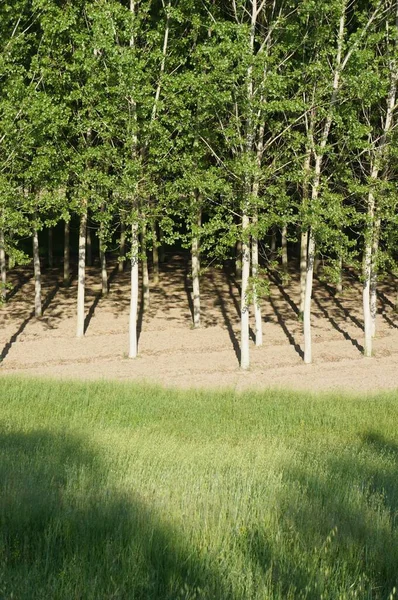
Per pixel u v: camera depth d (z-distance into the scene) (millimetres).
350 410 17906
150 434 13688
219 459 10508
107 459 9805
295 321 33562
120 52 25203
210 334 31469
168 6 26000
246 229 25156
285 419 16969
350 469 10344
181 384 23281
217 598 5160
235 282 40062
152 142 26203
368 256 27609
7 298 36656
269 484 8438
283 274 29219
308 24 26188
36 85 26141
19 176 25906
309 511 7176
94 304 35844
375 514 7246
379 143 28922
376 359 27734
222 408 17984
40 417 15547
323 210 25156
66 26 25203
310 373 25484
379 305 36500
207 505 7082
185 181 25531
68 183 28703
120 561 5730
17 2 25844
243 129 26625
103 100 25891
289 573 5641
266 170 25344
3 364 26703
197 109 25828
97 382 20859
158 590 5340
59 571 5504
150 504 7176
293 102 24281
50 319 33406
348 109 26094
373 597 5406
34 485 7758
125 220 27234
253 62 24125
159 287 39000
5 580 5246
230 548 6207
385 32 26281
